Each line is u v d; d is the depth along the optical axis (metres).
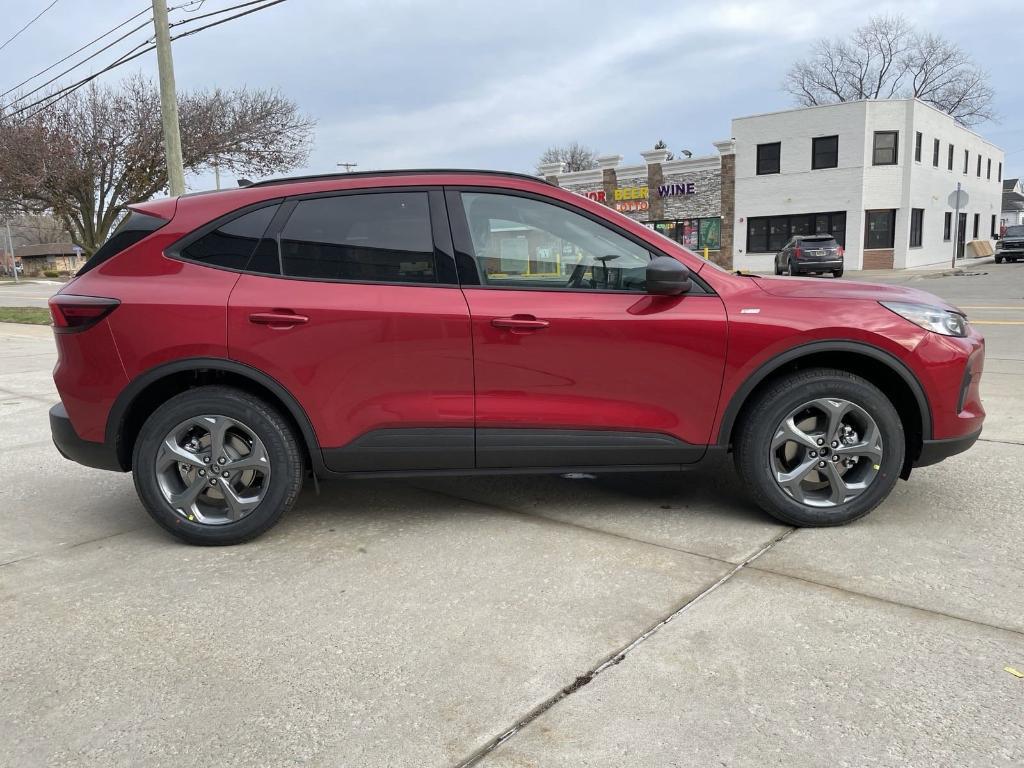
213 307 3.40
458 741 2.14
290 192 3.54
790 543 3.45
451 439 3.49
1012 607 2.79
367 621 2.84
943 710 2.20
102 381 3.47
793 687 2.33
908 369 3.43
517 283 3.49
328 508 4.13
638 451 3.54
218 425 3.50
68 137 16.41
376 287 3.45
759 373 3.46
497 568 3.27
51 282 54.62
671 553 3.38
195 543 3.62
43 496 4.56
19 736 2.21
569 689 2.37
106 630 2.82
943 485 4.20
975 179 40.28
